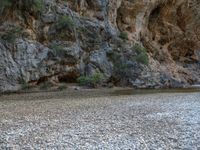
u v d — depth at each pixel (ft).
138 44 214.07
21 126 48.44
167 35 268.00
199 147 35.17
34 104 85.35
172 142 37.55
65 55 164.66
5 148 34.06
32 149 33.78
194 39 288.51
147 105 81.61
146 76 199.82
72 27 171.73
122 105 81.76
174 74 231.71
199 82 257.55
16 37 145.59
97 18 198.80
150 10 245.24
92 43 185.16
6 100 99.60
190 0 272.51
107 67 185.98
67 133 42.98
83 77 167.53
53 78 160.76
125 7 226.17
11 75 139.23
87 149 33.96
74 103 87.86
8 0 145.38
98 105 81.92
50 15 166.40
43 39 162.09
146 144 36.40
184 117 59.16
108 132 43.80
